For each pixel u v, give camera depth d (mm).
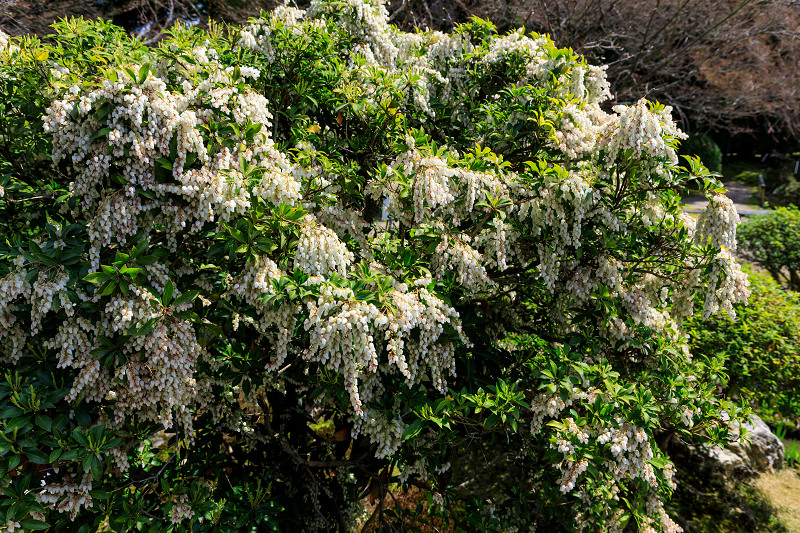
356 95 3764
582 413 3354
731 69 12297
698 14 11281
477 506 3932
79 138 2402
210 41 3686
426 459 3377
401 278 2957
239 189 2566
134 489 3010
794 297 6508
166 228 2748
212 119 2705
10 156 3363
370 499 4504
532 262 3770
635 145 3088
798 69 12461
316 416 4730
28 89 3059
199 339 2836
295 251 2785
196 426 3686
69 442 2473
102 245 2594
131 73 2396
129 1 9977
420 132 3303
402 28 9398
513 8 10664
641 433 2861
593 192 3250
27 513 2277
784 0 11312
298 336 2949
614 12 11156
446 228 3141
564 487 2850
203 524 3158
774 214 9477
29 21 8789
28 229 3355
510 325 4359
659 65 10906
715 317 5625
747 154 24266
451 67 4637
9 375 2416
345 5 4352
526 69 4273
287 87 3844
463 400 3082
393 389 3150
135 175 2467
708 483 5605
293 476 4145
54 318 2561
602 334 3592
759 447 5738
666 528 3705
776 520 5172
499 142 4016
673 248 3699
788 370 5508
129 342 2494
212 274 3088
